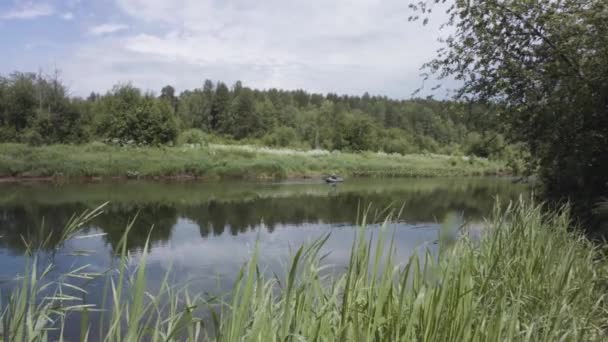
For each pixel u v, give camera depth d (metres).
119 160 25.39
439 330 1.71
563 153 6.65
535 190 7.51
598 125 6.31
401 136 57.47
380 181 30.94
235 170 28.06
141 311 1.53
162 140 33.06
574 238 4.42
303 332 1.68
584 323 2.54
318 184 26.44
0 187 19.48
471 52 7.14
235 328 1.46
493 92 7.03
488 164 43.22
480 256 3.20
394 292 2.13
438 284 1.87
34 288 1.87
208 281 6.51
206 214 13.88
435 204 16.97
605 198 6.05
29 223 11.39
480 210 14.88
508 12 6.61
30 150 24.08
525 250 3.26
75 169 22.98
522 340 2.12
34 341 1.78
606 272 3.67
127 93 32.69
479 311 2.16
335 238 10.08
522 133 7.15
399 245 8.38
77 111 29.97
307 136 56.41
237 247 9.17
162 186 22.34
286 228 11.61
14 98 27.98
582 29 5.78
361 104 90.75
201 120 60.12
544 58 6.69
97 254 7.89
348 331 1.75
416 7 7.24
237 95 66.56
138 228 11.25
